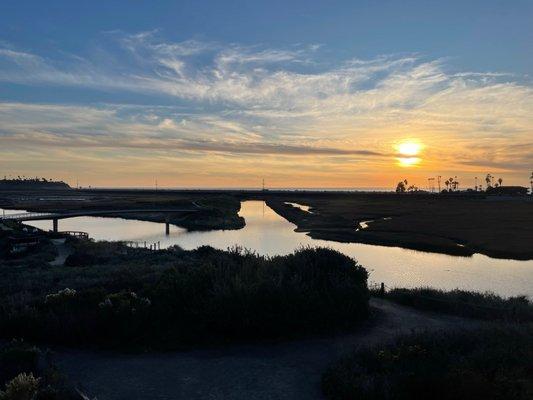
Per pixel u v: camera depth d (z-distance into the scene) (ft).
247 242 273.33
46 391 34.91
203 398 39.40
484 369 37.27
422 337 47.70
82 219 512.22
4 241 215.72
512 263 191.01
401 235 278.05
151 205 605.31
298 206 648.79
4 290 84.33
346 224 354.74
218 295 56.80
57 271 119.75
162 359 49.29
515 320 62.39
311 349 52.01
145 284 71.61
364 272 70.59
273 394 40.09
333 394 38.81
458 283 149.89
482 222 342.85
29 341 54.60
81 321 54.80
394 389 36.45
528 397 32.99
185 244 271.90
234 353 51.01
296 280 60.70
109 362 48.44
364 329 59.41
